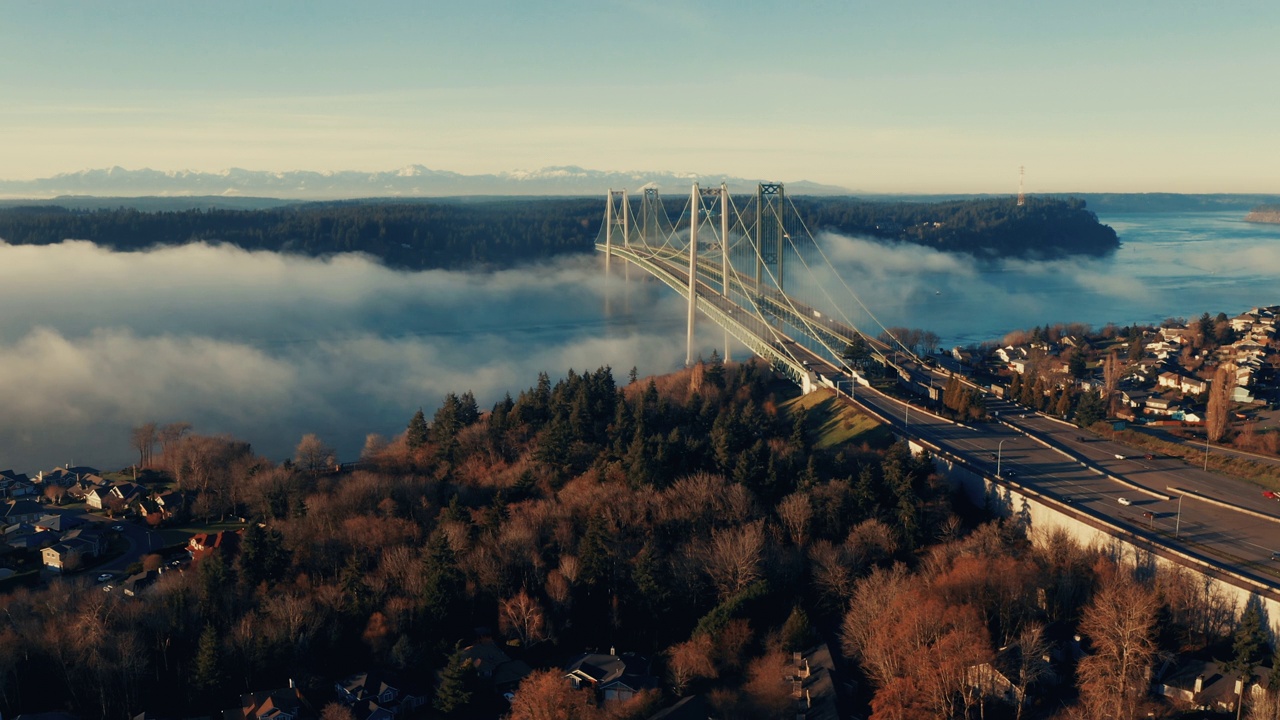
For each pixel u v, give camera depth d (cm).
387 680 9481
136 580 11962
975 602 9381
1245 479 12456
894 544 11200
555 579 10706
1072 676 8669
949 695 8262
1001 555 10375
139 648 9912
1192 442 13962
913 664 8456
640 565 10594
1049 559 10456
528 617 10319
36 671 9875
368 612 10544
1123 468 12900
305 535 12194
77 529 14100
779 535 11531
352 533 12031
